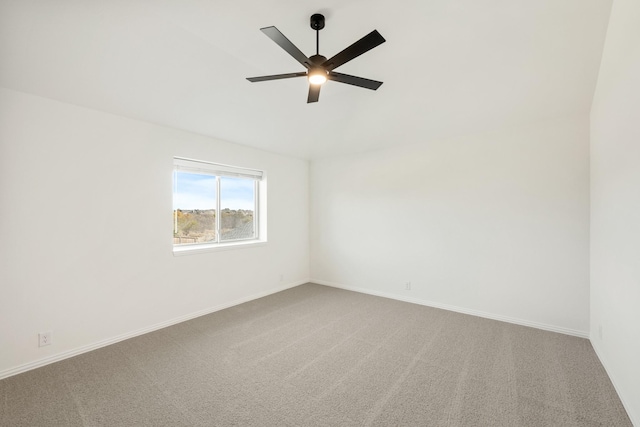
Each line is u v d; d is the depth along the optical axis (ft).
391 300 13.42
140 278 9.61
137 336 9.46
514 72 7.87
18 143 7.27
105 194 8.80
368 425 5.54
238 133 11.78
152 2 5.48
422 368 7.54
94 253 8.58
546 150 10.07
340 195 15.60
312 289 15.33
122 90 7.98
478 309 11.43
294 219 15.93
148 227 9.82
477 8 5.74
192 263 11.13
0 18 5.40
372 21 6.09
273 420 5.66
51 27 5.80
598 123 8.11
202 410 5.92
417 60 7.54
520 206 10.55
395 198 13.65
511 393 6.50
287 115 10.89
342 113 10.85
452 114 10.26
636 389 5.49
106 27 5.98
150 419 5.65
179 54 7.05
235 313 11.66
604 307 7.66
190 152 11.07
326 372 7.36
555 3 5.60
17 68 6.59
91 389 6.60
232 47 6.96
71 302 8.13
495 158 11.07
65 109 8.04
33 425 5.48
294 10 5.76
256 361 7.88
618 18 5.64
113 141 8.99
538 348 8.62
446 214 12.21
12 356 7.17
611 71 6.64
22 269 7.33
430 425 5.54
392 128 11.79
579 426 5.52
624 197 6.05
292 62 7.63
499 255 10.97
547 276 10.05
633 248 5.59
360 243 14.85
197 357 8.09
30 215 7.45
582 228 9.48
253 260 13.61
